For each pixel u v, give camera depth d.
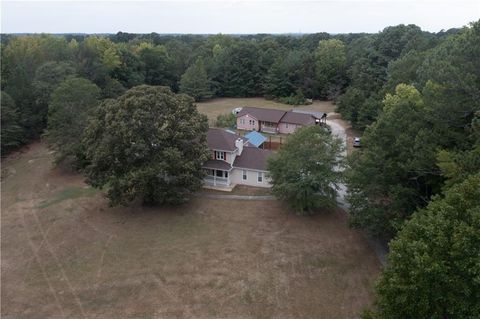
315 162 33.66
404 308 15.44
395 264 15.93
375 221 28.23
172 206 37.12
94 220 35.03
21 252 30.56
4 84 62.78
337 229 32.56
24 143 59.59
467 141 24.38
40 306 24.31
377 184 28.80
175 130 36.00
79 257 29.50
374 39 89.25
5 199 41.12
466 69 25.34
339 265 27.64
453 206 15.87
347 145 55.12
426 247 14.85
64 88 47.16
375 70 75.88
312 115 65.44
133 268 27.83
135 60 91.19
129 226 33.72
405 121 28.59
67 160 50.84
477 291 14.22
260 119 66.88
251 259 28.53
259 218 34.62
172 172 34.69
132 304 24.25
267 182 40.94
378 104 56.53
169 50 112.50
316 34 133.50
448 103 24.92
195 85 91.00
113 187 34.50
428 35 88.62
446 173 21.47
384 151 28.91
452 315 14.81
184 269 27.52
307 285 25.58
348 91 68.62
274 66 92.81
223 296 24.70
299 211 35.22
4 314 23.66
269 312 23.28
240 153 43.03
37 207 38.62
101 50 83.81
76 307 24.14
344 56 94.44
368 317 17.11
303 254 29.03
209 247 30.19
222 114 77.56
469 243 14.23
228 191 40.50
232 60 96.50
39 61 69.12
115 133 34.53
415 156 25.34
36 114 60.84
